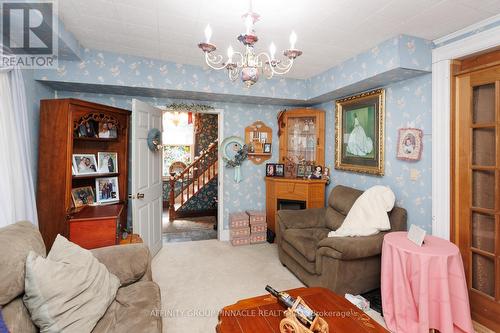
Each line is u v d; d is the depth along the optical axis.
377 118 3.07
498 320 2.05
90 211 2.61
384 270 2.14
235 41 2.59
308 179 3.89
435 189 2.43
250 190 4.30
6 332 1.05
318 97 3.69
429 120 2.51
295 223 3.21
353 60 2.93
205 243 4.04
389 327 2.02
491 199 2.12
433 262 1.88
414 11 1.99
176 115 6.95
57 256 1.52
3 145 1.98
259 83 3.61
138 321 1.41
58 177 2.55
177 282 2.76
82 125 2.83
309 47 2.69
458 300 1.89
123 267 1.84
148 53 2.94
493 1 1.84
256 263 3.27
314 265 2.52
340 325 1.38
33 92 2.69
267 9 1.99
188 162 7.06
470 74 2.23
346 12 2.02
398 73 2.55
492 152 2.11
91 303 1.43
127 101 3.58
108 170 3.19
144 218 3.21
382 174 3.00
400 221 2.59
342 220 3.03
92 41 2.65
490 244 2.13
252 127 4.24
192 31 2.39
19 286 1.25
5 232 1.39
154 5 1.97
